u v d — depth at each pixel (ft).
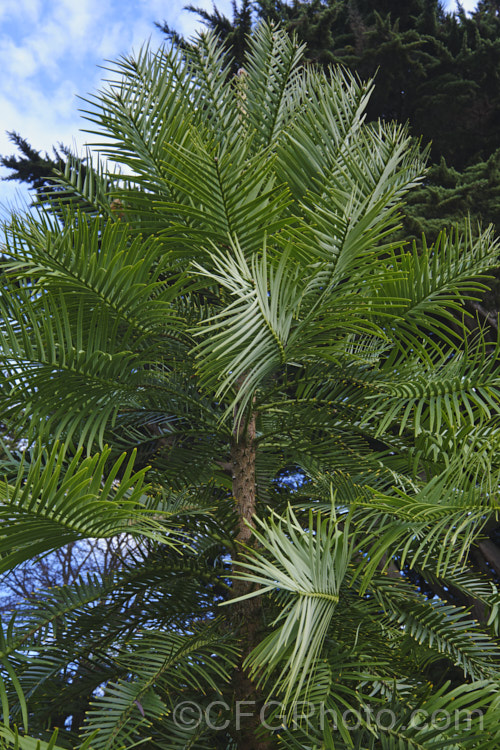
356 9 19.56
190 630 6.33
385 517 4.94
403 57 17.56
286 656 4.73
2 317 5.50
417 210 13.99
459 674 13.32
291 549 4.20
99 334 5.54
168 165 5.49
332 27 20.85
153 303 5.58
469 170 15.23
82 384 5.55
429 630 5.89
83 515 3.85
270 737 5.24
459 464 4.86
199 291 7.18
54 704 5.81
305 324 5.15
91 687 5.90
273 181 6.16
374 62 17.81
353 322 5.33
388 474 6.43
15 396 5.36
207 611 6.36
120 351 5.73
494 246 6.79
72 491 3.67
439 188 13.93
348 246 5.13
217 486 8.32
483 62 17.67
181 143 6.11
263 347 4.87
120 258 5.47
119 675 5.97
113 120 6.27
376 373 6.43
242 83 7.80
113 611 6.07
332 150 6.64
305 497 6.89
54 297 5.72
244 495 6.54
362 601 6.12
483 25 19.88
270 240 5.87
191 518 6.07
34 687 5.56
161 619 6.33
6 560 3.87
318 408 6.79
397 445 6.47
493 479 4.34
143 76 6.69
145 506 5.82
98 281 5.42
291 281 5.03
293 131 6.61
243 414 6.74
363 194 6.02
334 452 6.59
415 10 21.21
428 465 6.12
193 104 6.89
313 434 6.96
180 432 7.10
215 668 5.19
